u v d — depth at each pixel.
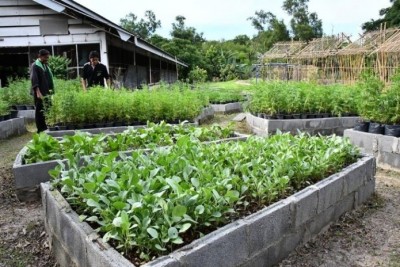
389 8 35.62
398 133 5.06
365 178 3.72
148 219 2.06
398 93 5.25
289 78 19.44
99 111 6.23
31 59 11.20
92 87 6.88
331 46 17.83
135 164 3.07
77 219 2.38
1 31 11.05
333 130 7.18
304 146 3.68
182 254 1.93
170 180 2.38
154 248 2.01
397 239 3.02
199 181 2.61
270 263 2.53
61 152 3.95
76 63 11.18
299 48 20.19
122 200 2.31
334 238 3.03
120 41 13.30
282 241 2.62
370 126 5.42
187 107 7.04
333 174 3.31
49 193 2.79
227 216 2.45
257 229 2.37
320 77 16.28
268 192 2.75
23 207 3.63
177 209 2.05
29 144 4.04
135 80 16.14
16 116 8.05
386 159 4.98
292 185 3.14
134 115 6.53
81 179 2.63
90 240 2.11
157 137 4.44
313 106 7.23
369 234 3.11
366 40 15.12
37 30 11.07
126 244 2.01
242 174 2.93
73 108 6.04
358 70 14.73
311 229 2.92
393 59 12.83
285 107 7.09
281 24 48.81
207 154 3.30
